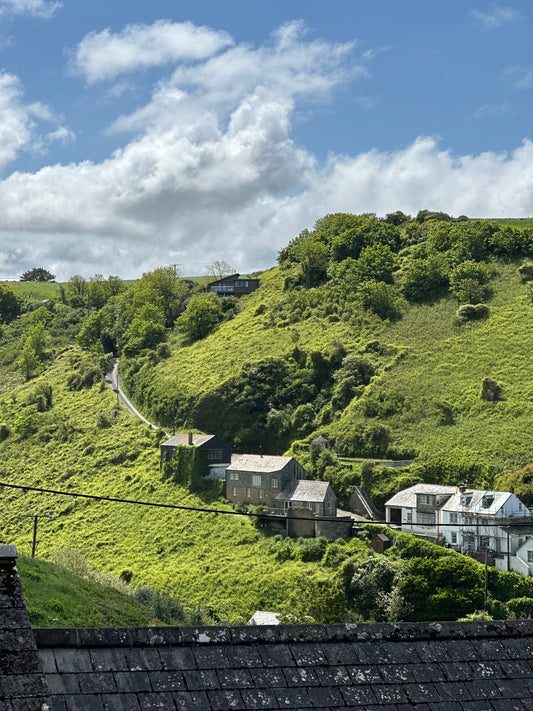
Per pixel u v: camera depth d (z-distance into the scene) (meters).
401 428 130.25
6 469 150.50
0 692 9.88
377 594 87.62
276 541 104.62
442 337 157.88
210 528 112.50
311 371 154.62
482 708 11.80
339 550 97.19
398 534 95.81
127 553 112.38
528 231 189.75
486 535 94.88
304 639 12.12
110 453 145.75
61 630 11.12
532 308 161.38
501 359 145.88
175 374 168.62
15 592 10.96
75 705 10.40
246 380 153.62
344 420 136.12
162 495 126.50
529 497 103.88
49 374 193.25
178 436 135.38
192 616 69.12
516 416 126.94
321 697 11.40
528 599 83.56
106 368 185.50
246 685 11.28
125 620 59.53
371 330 165.50
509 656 12.71
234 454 138.88
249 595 94.69
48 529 124.88
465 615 84.12
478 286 170.12
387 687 11.77
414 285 177.50
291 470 118.19
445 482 115.69
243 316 192.00
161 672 11.13
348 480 117.94
